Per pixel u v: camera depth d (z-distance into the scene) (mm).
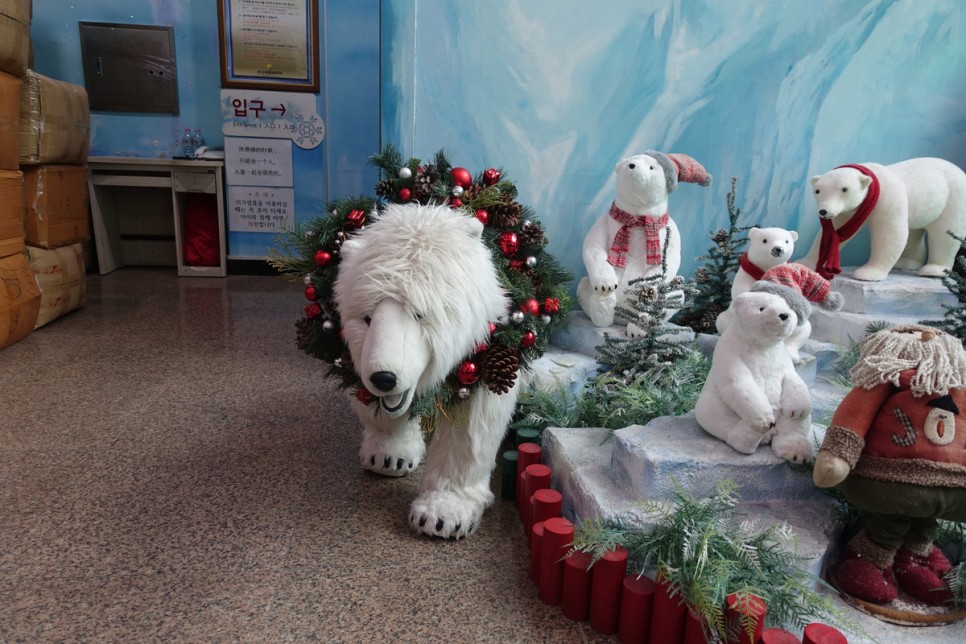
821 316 2127
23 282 2641
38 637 1059
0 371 2326
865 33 2316
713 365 1387
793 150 2406
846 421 1143
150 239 4609
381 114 2230
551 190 2338
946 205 2221
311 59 4258
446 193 1355
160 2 4227
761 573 1077
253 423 1965
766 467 1287
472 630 1119
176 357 2568
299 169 4418
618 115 2297
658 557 1112
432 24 2164
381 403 1148
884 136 2438
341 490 1579
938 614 1161
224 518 1436
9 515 1413
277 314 3326
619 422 1638
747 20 2266
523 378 1651
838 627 1126
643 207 2082
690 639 1046
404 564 1295
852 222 2125
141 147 4469
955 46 2367
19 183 2627
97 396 2133
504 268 1314
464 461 1398
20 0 2502
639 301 1881
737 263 2248
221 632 1085
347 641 1075
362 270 1127
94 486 1554
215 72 4371
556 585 1188
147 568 1249
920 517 1149
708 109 2336
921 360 1119
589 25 2215
